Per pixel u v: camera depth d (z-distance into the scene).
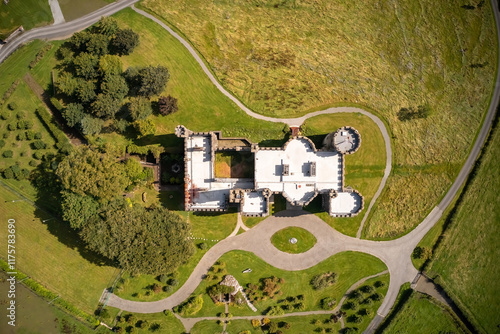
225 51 67.12
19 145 65.75
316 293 65.19
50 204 65.25
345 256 65.38
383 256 65.75
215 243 64.75
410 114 67.25
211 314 64.81
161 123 65.50
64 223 65.19
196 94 66.19
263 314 65.12
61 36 67.38
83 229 57.09
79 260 65.00
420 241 66.25
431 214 66.50
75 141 65.56
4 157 65.44
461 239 66.38
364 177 65.94
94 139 65.12
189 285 64.81
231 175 63.12
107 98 61.88
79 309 64.56
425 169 66.88
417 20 69.00
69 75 65.94
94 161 57.03
